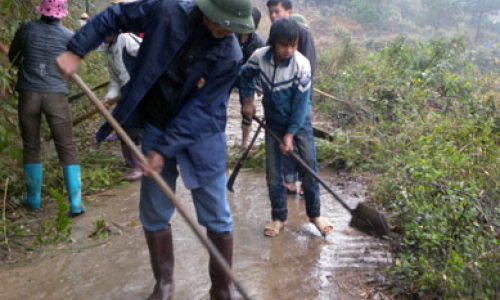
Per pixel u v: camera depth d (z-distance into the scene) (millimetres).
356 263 3549
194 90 2664
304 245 3863
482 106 5996
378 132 5668
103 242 3924
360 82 8094
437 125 5480
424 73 7625
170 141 2615
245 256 3684
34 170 4410
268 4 4598
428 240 3311
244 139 4055
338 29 23750
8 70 5340
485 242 3166
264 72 3586
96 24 2629
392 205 3752
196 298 3109
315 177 3582
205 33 2531
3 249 3750
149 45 2570
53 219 4344
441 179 3994
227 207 2898
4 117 5090
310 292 3178
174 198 2363
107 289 3229
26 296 3135
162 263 2998
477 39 22281
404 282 3160
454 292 2834
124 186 5234
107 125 2822
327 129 7129
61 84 4352
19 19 5930
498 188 3900
